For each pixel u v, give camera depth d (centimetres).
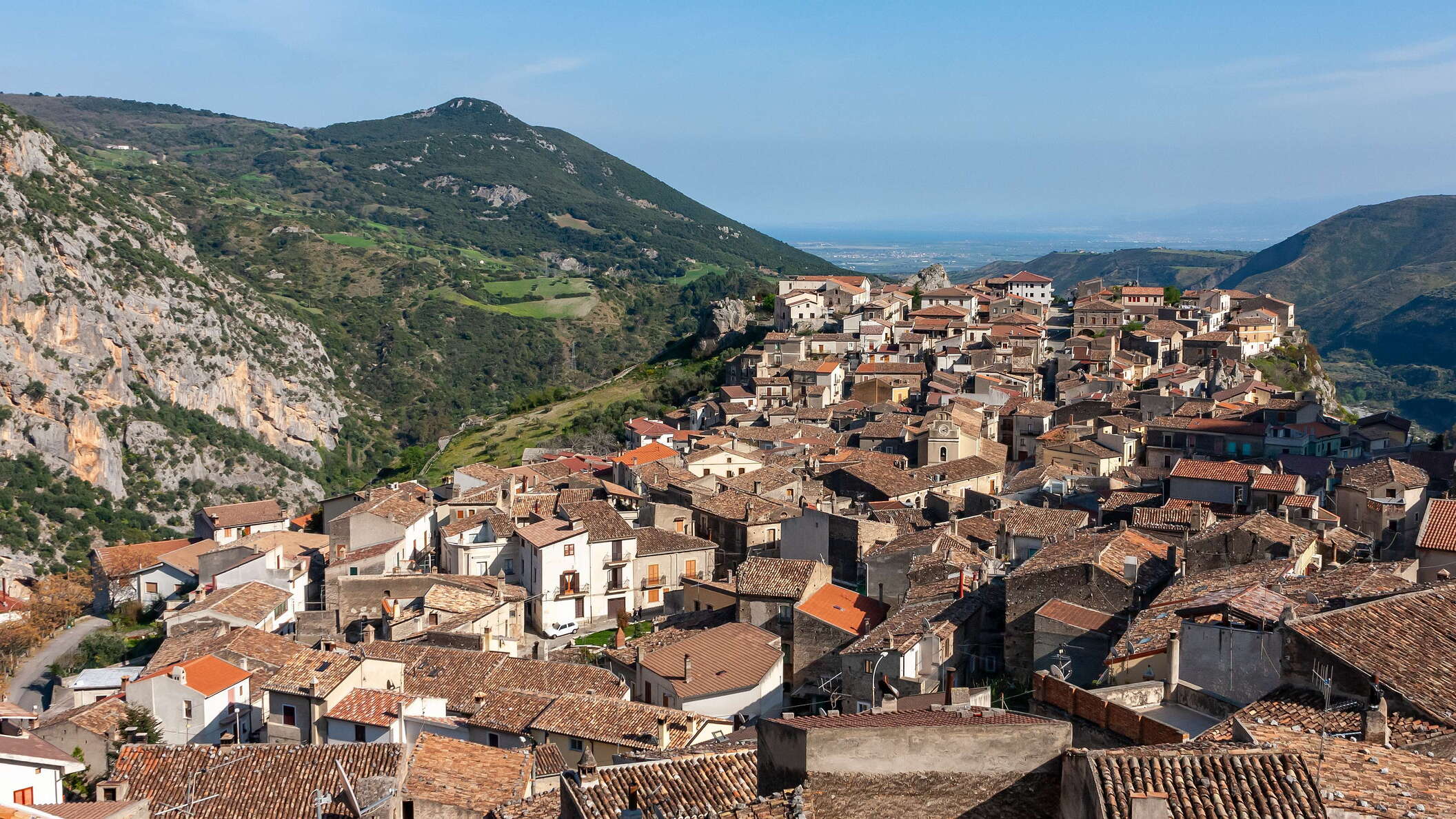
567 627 12138
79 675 11362
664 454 17650
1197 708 4869
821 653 9125
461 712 8038
